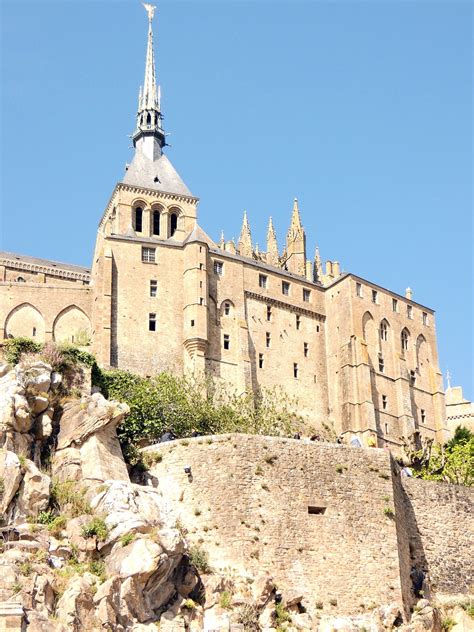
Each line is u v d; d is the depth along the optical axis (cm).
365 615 5428
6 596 4481
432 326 12544
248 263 11375
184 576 5047
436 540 6141
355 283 11775
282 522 5500
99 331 10075
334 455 5794
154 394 7306
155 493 5491
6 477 5228
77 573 4791
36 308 10456
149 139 13262
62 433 5769
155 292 10538
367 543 5634
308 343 11588
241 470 5562
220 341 10719
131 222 12106
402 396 11588
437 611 5716
